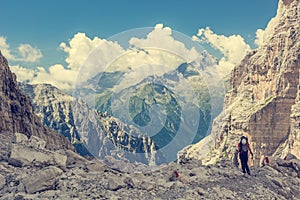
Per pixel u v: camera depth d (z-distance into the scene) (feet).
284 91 528.22
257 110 528.22
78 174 65.62
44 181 58.08
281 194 72.08
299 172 87.45
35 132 165.27
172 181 68.39
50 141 173.99
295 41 559.38
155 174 71.20
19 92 173.88
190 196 61.11
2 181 60.64
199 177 73.15
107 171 68.90
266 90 567.18
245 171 80.69
